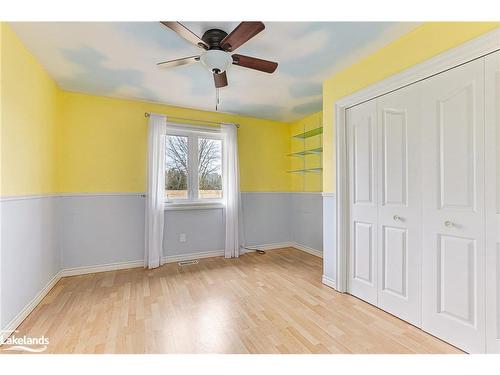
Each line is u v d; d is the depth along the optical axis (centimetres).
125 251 322
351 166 244
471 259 154
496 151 143
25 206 200
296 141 441
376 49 209
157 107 344
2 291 167
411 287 188
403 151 194
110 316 199
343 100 244
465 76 156
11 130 180
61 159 290
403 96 194
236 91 302
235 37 168
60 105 290
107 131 314
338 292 247
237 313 204
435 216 172
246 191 413
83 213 300
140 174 332
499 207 142
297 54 218
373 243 220
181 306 217
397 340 168
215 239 383
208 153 386
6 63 173
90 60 226
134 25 178
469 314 154
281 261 357
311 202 404
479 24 148
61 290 250
